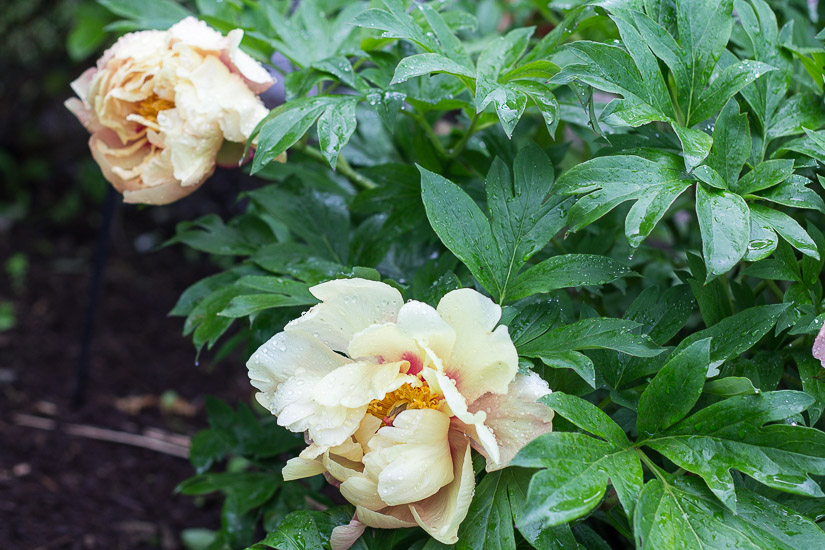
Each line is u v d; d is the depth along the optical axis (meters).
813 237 0.95
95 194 2.85
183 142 1.02
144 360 2.09
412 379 0.88
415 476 0.87
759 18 0.99
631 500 0.86
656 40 0.94
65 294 2.40
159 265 2.64
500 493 0.90
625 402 0.92
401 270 1.12
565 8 1.01
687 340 0.92
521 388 0.89
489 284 0.93
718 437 0.88
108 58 1.06
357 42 1.11
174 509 1.52
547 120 0.93
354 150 1.23
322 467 0.91
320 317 0.91
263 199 1.11
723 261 0.88
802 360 0.95
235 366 2.10
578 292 1.09
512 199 0.95
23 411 1.77
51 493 1.51
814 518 0.92
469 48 1.17
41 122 3.04
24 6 2.85
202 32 1.03
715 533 0.86
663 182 0.91
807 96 0.99
